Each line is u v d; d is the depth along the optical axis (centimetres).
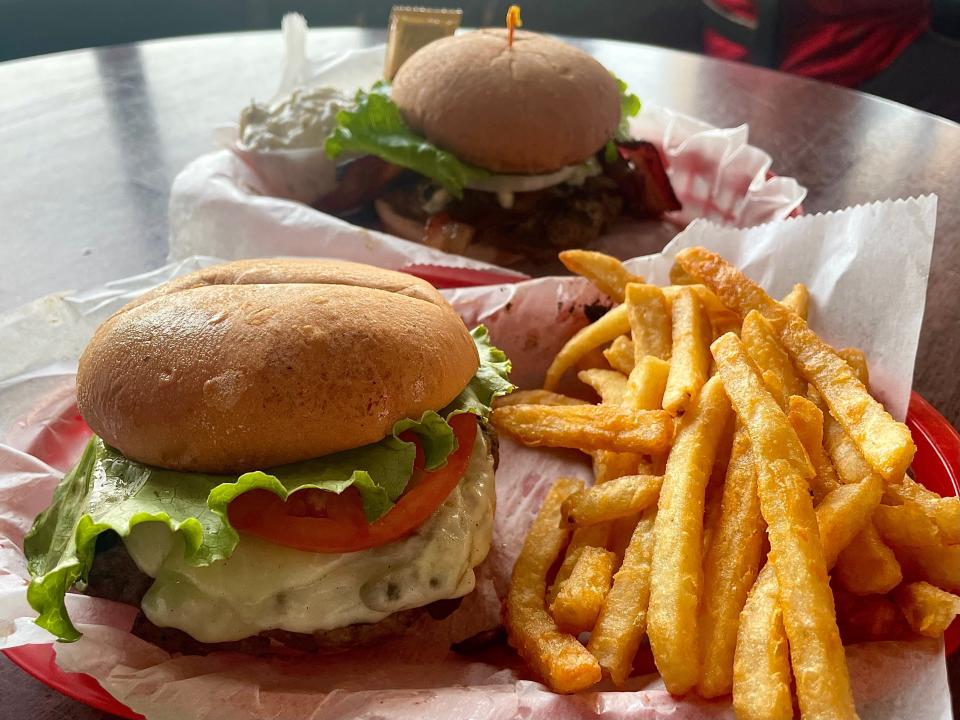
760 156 44
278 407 19
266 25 93
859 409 22
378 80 49
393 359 21
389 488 20
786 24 78
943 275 35
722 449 24
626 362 29
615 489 23
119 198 44
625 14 94
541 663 20
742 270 31
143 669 19
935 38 78
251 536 20
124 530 18
